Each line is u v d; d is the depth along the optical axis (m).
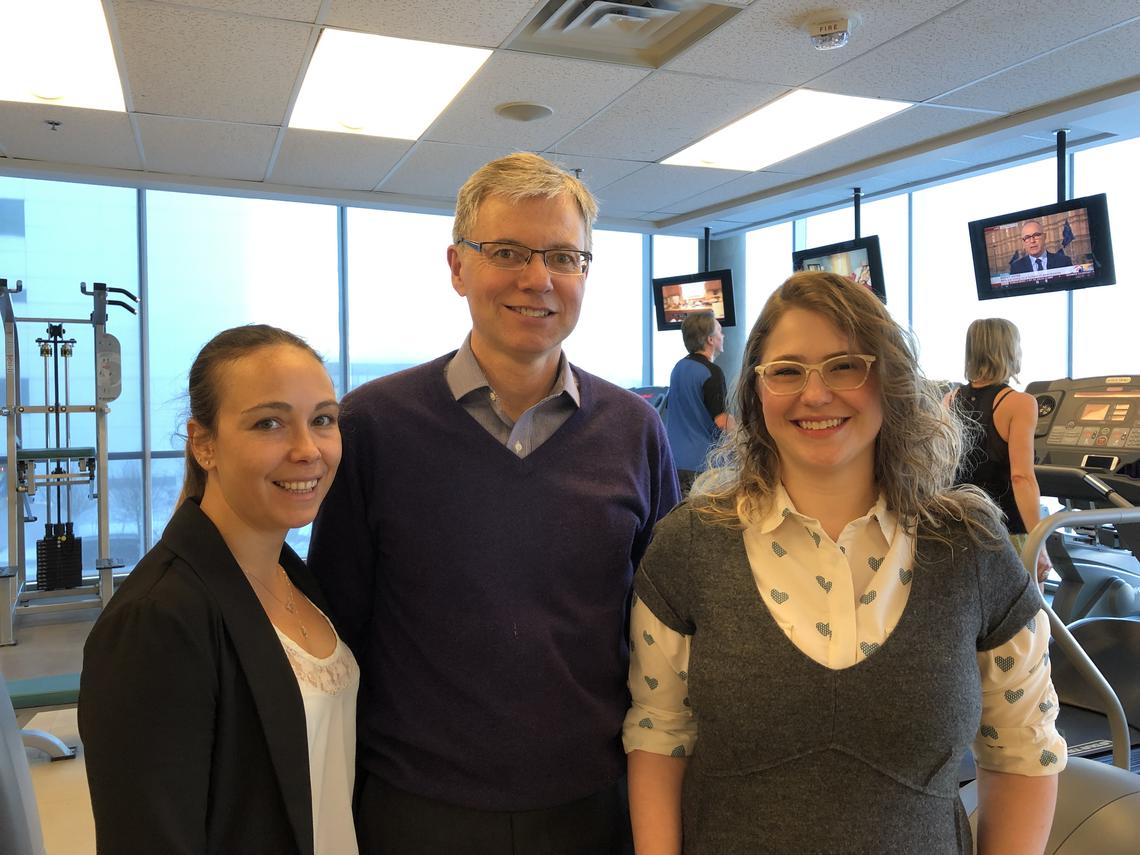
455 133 4.82
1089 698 2.83
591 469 1.44
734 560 1.18
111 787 1.00
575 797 1.36
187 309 6.45
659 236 8.13
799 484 1.21
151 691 1.02
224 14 3.29
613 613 1.42
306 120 4.59
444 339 7.16
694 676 1.16
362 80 4.01
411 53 3.70
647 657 1.27
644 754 1.28
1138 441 3.44
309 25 3.39
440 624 1.35
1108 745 2.60
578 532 1.40
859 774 1.07
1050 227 4.80
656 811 1.25
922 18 3.37
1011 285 5.07
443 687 1.35
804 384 1.14
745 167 5.64
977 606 1.13
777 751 1.09
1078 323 5.61
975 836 1.32
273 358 1.17
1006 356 3.22
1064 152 4.79
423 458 1.38
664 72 3.92
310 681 1.21
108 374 5.16
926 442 1.18
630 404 1.54
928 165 5.54
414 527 1.37
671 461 1.62
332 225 6.79
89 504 6.36
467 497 1.37
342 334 6.88
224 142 4.98
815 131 4.86
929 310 6.64
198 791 1.04
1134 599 3.71
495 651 1.34
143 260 6.29
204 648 1.06
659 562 1.25
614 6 3.32
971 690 1.09
